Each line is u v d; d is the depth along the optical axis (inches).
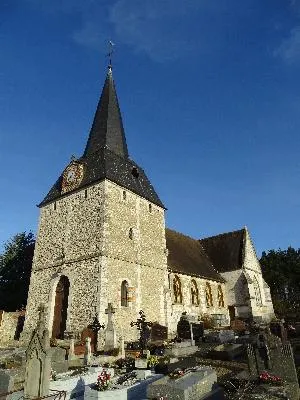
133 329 681.0
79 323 645.3
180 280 904.3
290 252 1788.9
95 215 730.2
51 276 751.1
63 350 488.4
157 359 452.1
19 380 355.6
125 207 784.3
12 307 1044.5
